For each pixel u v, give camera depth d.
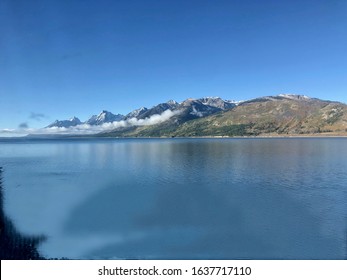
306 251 30.66
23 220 41.03
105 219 41.59
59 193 59.22
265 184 65.44
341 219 40.28
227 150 175.00
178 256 29.58
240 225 38.38
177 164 104.38
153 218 41.66
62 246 31.62
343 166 95.00
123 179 74.69
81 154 164.88
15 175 83.81
